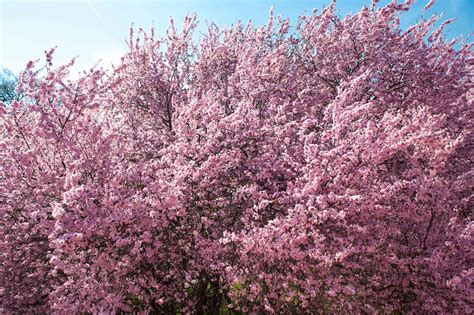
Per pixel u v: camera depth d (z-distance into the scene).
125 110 8.39
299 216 4.49
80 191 4.35
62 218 4.43
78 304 4.46
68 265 4.32
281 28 9.24
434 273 4.83
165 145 7.04
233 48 9.62
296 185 5.43
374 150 4.75
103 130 6.49
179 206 4.99
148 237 4.74
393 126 5.14
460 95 8.59
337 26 8.75
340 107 5.46
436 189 4.88
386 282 5.29
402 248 5.13
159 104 8.77
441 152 4.82
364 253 5.14
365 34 8.38
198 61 9.35
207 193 5.90
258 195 5.48
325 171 5.00
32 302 5.82
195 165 5.71
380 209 4.86
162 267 5.81
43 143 6.27
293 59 8.97
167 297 5.68
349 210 4.75
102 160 5.69
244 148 6.14
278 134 5.91
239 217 5.84
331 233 5.02
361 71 7.55
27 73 5.87
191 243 5.77
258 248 4.60
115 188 4.99
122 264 4.84
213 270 5.46
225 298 6.39
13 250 5.80
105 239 4.95
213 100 6.99
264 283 5.04
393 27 8.93
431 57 8.74
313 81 8.91
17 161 5.66
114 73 6.31
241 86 7.40
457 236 4.68
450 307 4.92
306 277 5.04
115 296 4.72
